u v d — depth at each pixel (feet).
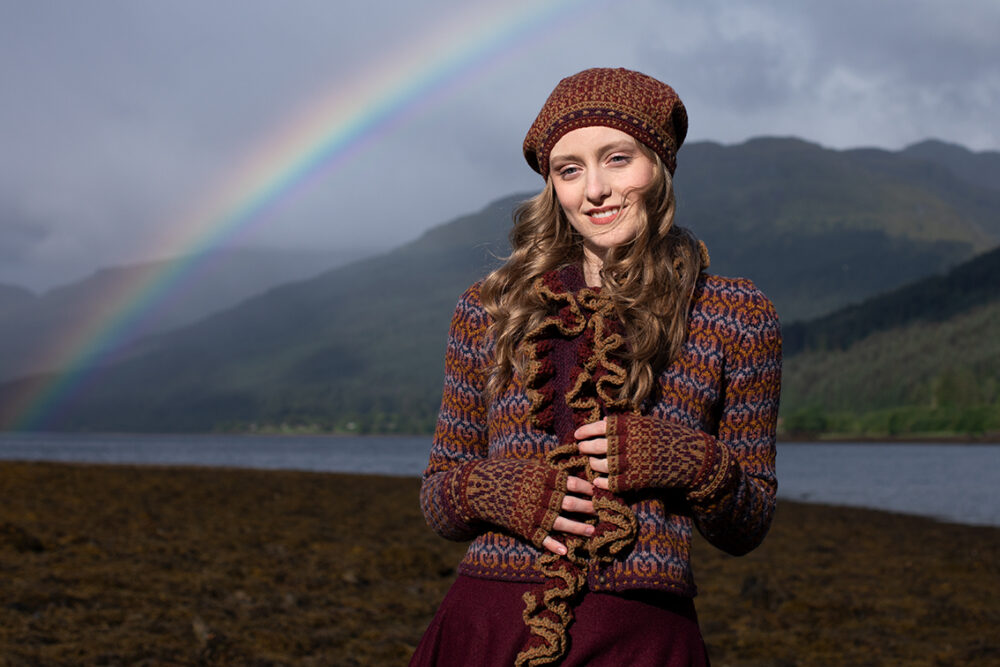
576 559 4.28
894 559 36.14
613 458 4.22
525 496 4.30
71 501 41.01
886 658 18.15
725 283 4.84
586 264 5.02
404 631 18.34
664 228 4.71
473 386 4.92
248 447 388.78
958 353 558.97
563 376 4.60
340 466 167.94
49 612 17.11
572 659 4.22
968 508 72.02
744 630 20.81
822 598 25.12
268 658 15.33
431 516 4.70
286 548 28.94
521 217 5.12
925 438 416.67
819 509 68.69
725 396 4.79
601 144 4.63
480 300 4.95
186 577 22.03
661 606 4.40
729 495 4.32
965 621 22.16
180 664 14.39
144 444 452.76
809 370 613.11
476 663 4.43
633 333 4.49
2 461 74.59
